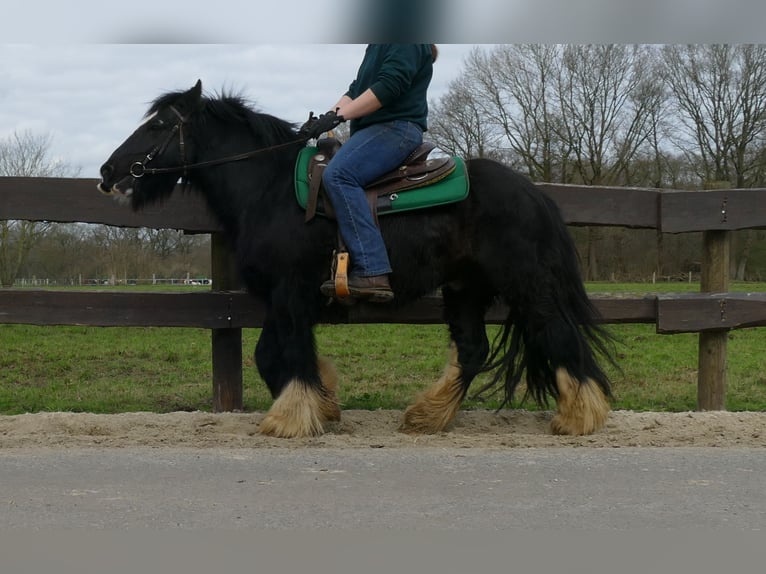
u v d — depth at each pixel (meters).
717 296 6.40
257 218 5.27
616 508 3.62
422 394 5.79
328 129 5.02
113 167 5.33
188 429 5.48
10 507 3.61
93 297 6.31
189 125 5.41
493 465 4.38
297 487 3.93
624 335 12.60
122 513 3.53
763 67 34.62
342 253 5.05
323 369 5.82
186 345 11.38
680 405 7.14
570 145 37.41
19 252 30.64
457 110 38.03
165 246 31.27
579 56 37.09
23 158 34.44
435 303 6.35
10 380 8.51
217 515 3.51
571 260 5.46
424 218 5.22
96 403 7.14
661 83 37.16
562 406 5.45
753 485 3.98
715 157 36.78
